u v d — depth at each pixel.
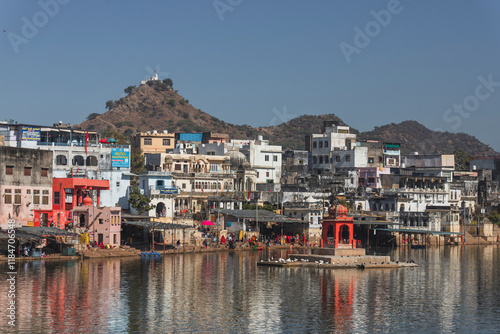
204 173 159.62
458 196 195.50
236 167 175.38
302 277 98.31
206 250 132.38
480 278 103.56
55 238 115.75
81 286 86.62
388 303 81.31
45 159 122.38
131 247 125.12
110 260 112.44
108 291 84.12
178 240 129.62
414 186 183.88
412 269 112.25
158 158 167.50
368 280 97.19
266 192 166.38
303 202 155.12
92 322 69.31
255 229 149.00
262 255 128.62
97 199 137.88
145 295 82.62
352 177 188.00
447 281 99.31
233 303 79.31
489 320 73.75
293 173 189.25
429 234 170.00
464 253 149.00
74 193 126.31
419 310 77.94
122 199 147.62
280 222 155.25
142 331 66.69
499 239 186.62
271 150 189.62
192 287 88.69
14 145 144.62
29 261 106.19
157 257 120.00
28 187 118.88
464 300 84.25
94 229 121.81
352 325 70.62
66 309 74.19
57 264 104.50
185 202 154.12
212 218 148.00
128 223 126.50
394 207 172.75
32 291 82.69
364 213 168.00
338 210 116.50
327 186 179.38
